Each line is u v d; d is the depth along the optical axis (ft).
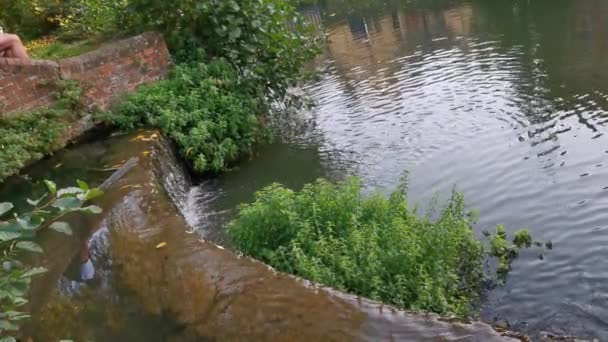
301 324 12.16
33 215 6.75
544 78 35.99
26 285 6.94
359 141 30.86
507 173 24.73
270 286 13.53
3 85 24.86
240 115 29.35
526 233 19.83
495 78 37.83
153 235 17.01
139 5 31.96
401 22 64.80
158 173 22.70
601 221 20.07
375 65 47.24
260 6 32.01
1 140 23.86
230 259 15.07
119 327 14.03
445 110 33.50
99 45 32.48
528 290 17.37
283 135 33.04
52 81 26.48
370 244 16.84
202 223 22.99
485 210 22.35
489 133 29.14
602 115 28.86
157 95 28.45
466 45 48.21
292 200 18.75
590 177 23.07
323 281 15.57
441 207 22.93
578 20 48.62
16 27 42.42
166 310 14.02
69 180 22.56
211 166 27.55
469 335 11.09
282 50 33.35
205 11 30.81
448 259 17.70
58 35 39.70
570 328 15.70
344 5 87.10
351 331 11.66
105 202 19.48
